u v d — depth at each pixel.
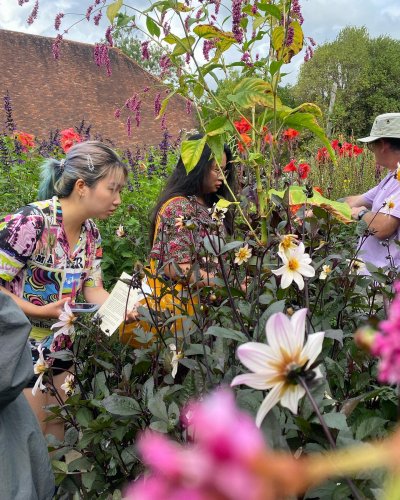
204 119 2.26
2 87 19.12
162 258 2.00
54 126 18.42
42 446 1.58
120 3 1.86
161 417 1.27
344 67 33.09
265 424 0.82
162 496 0.19
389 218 2.67
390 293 1.64
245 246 1.74
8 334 1.41
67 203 2.18
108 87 20.25
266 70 2.03
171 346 1.54
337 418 0.92
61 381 2.23
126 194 4.42
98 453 1.66
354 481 0.89
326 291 1.77
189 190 2.39
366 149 6.96
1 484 1.39
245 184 2.78
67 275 2.21
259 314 1.55
